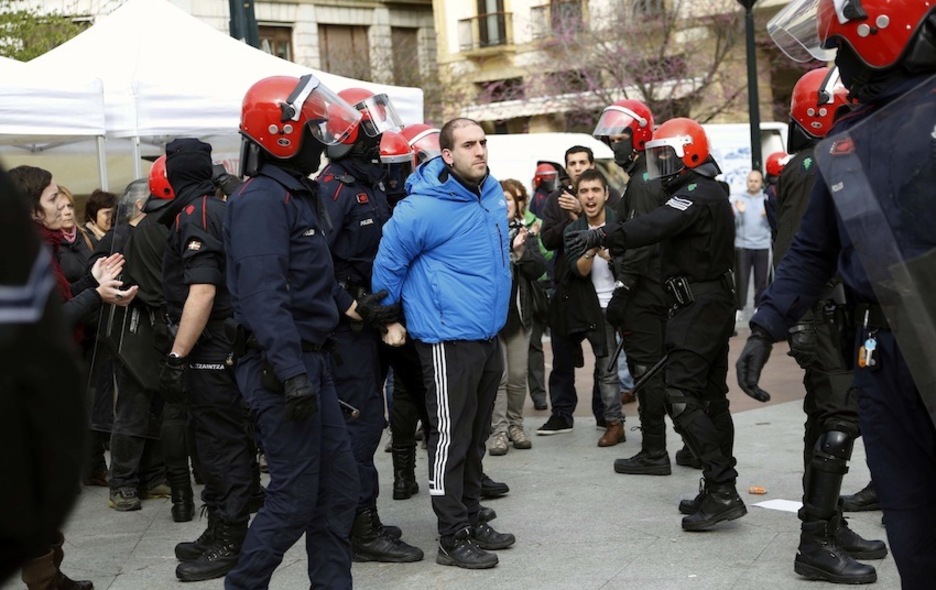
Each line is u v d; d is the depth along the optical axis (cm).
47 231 536
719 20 2455
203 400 472
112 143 973
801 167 464
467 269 470
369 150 496
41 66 747
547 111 2769
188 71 751
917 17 273
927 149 257
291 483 371
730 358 1046
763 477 601
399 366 537
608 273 718
